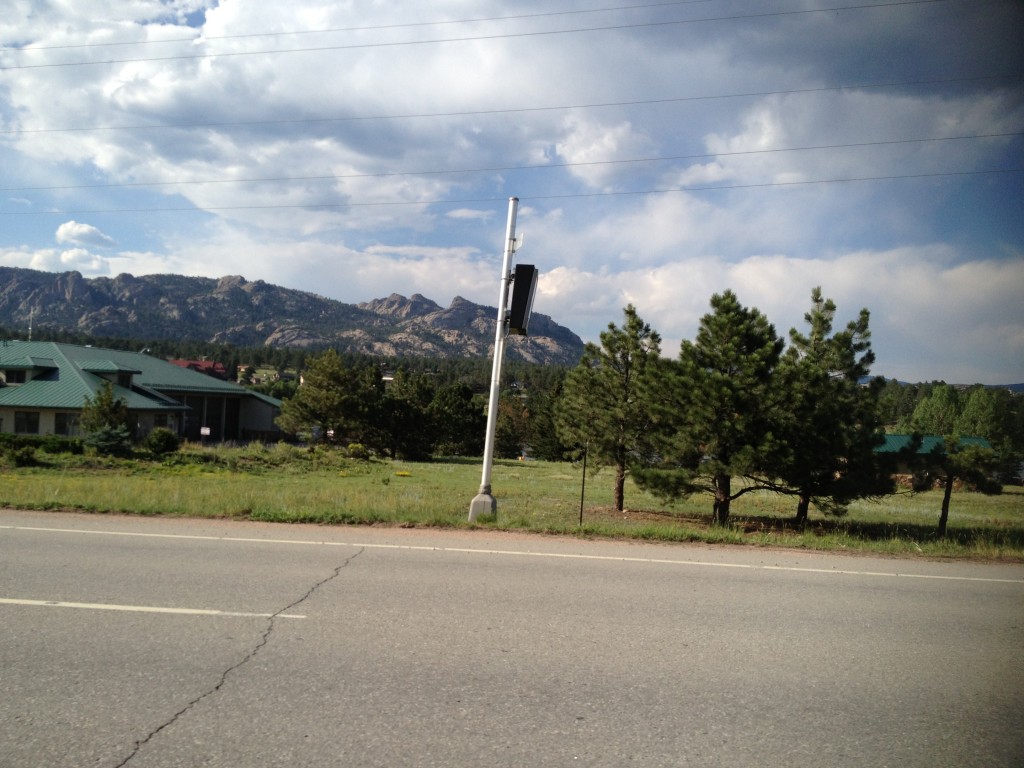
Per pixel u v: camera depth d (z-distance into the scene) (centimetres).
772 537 1080
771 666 511
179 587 671
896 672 508
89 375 5038
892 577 833
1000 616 669
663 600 679
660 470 1580
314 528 1064
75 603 609
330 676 462
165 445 3434
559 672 483
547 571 789
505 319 1251
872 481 1484
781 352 1627
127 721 392
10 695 422
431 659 498
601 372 2036
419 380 6594
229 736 377
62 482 1794
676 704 439
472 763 357
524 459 7275
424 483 3039
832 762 373
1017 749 394
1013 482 3794
